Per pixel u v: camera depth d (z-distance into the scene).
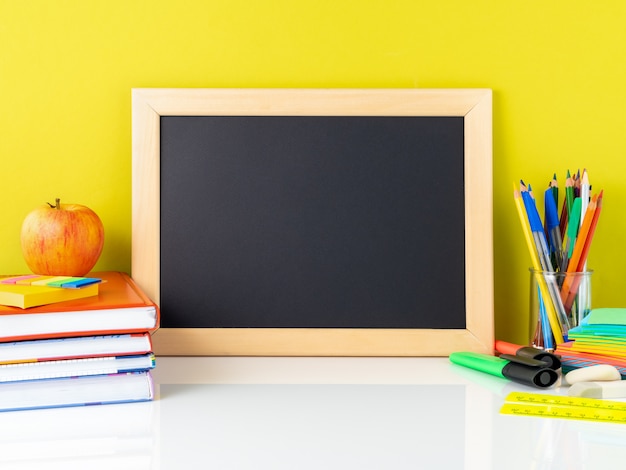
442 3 1.10
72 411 0.78
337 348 1.04
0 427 0.73
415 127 1.06
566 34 1.11
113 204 1.10
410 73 1.10
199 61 1.10
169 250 1.05
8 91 1.09
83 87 1.09
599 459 0.64
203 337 1.04
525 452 0.66
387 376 0.94
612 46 1.11
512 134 1.11
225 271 1.05
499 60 1.11
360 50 1.10
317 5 1.10
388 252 1.05
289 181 1.05
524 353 0.92
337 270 1.05
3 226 1.10
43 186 1.10
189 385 0.89
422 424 0.74
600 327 0.91
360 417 0.76
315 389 0.87
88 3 1.09
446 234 1.05
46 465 0.63
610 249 1.12
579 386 0.83
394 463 0.64
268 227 1.05
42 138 1.09
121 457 0.65
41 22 1.08
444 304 1.05
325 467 0.63
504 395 0.85
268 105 1.05
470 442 0.69
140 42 1.09
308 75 1.10
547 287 0.99
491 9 1.10
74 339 0.79
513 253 1.11
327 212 1.05
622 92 1.11
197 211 1.05
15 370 0.77
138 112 1.05
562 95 1.11
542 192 1.11
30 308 0.79
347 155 1.05
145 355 0.81
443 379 0.92
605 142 1.11
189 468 0.62
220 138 1.05
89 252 0.99
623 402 0.81
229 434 0.71
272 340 1.04
